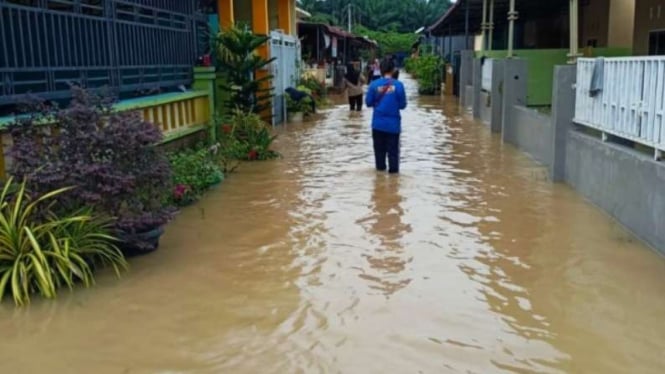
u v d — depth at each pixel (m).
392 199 7.75
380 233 6.31
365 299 4.68
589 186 7.48
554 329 4.16
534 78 15.73
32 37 6.27
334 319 4.34
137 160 5.45
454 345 3.95
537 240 6.01
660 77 5.67
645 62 5.99
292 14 21.73
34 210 4.94
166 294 4.80
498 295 4.72
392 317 4.36
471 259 5.52
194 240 6.14
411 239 6.10
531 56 15.73
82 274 4.90
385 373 3.63
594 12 17.50
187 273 5.23
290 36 19.58
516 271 5.21
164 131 8.94
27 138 5.16
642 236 5.91
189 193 7.62
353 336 4.09
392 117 9.32
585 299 4.62
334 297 4.72
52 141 5.18
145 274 5.21
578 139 7.91
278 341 4.03
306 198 7.87
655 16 13.18
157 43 9.28
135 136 5.35
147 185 5.55
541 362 3.73
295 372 3.65
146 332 4.18
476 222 6.67
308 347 3.95
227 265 5.43
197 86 10.80
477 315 4.38
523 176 9.11
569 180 8.34
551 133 8.78
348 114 19.45
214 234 6.34
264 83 15.57
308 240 6.11
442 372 3.63
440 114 18.67
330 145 12.59
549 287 4.86
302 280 5.07
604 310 4.43
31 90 6.29
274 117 16.27
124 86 8.09
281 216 7.00
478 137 13.49
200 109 10.61
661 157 5.81
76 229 5.05
